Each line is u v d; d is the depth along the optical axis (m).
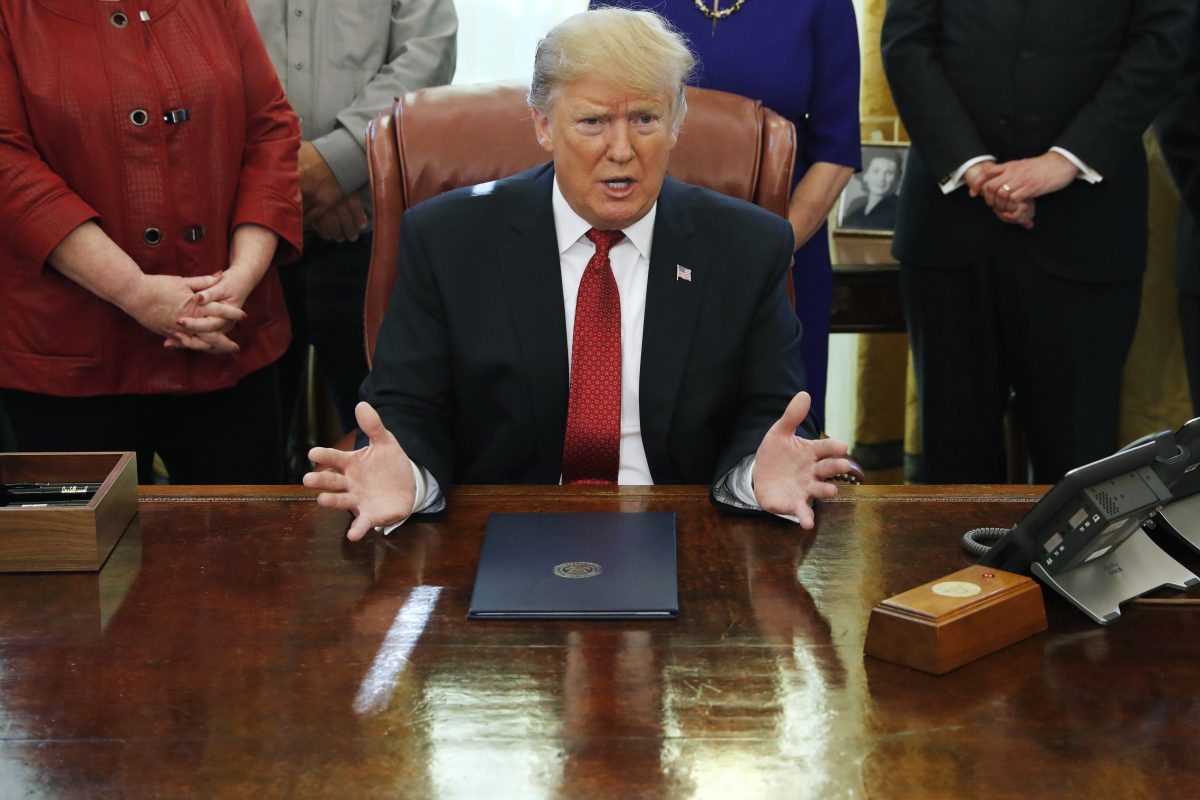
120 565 1.70
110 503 1.74
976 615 1.42
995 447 3.45
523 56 4.10
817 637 1.48
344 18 3.21
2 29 2.44
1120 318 3.29
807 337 3.18
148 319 2.51
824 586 1.62
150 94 2.49
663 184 2.23
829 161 3.07
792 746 1.25
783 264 2.19
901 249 3.40
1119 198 3.20
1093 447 3.34
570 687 1.36
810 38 3.03
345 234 3.22
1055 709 1.32
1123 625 1.52
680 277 2.14
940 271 3.32
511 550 1.70
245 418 2.77
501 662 1.42
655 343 2.12
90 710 1.32
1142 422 4.07
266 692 1.35
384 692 1.35
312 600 1.58
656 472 2.16
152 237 2.54
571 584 1.60
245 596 1.60
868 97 4.08
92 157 2.49
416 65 3.24
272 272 2.79
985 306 3.31
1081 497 1.53
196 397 2.73
